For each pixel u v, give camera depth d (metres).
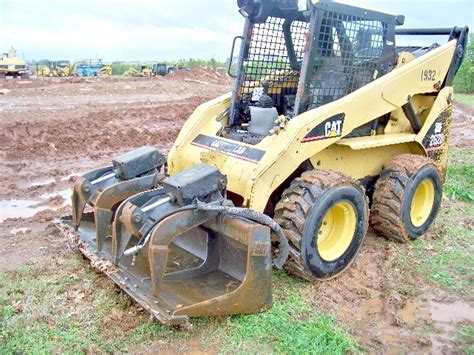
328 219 4.57
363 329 3.85
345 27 4.73
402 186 5.15
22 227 5.61
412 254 5.17
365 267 4.84
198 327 3.68
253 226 3.58
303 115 4.41
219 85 23.58
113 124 11.56
